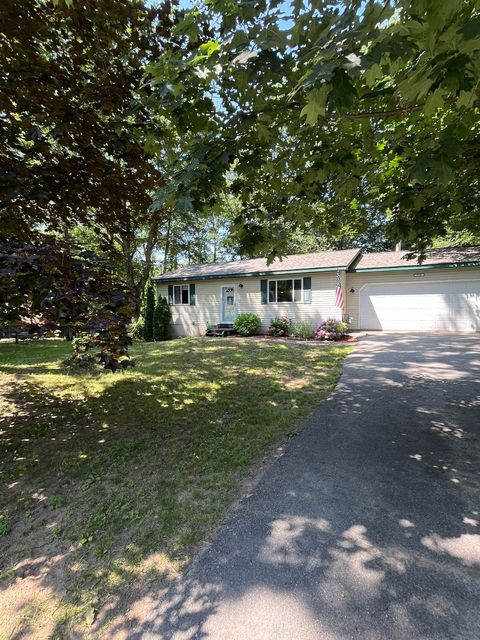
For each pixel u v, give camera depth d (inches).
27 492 114.0
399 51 57.4
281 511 96.0
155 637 62.3
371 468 118.3
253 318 568.4
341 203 174.6
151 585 74.0
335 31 59.3
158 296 691.4
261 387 228.5
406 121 135.0
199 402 202.7
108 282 130.0
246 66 87.7
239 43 79.0
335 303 534.0
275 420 167.3
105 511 101.0
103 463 131.6
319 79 58.4
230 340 487.5
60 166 149.9
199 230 845.2
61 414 190.9
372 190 175.0
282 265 586.2
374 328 547.2
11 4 117.2
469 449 130.0
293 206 159.8
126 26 134.0
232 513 96.3
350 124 127.1
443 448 131.6
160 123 135.9
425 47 59.0
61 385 250.4
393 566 74.9
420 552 78.8
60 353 406.6
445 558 76.7
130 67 137.8
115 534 90.9
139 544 86.4
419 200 149.7
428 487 105.6
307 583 71.4
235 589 71.0
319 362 306.7
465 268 482.0
